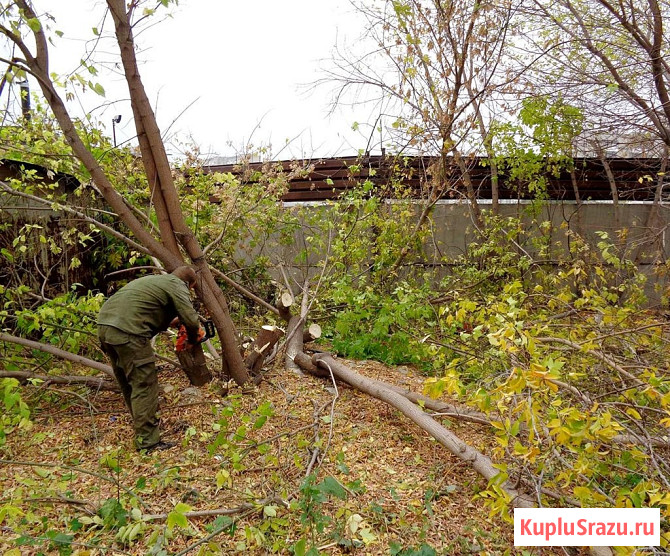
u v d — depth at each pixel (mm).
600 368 3930
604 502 2555
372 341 5785
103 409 4379
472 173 8586
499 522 2881
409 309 5629
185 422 4059
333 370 4820
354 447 3723
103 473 3336
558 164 7844
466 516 2943
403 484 3250
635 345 4270
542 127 6902
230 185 6262
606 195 8367
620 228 8148
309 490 2613
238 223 6695
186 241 4438
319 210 7406
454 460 3594
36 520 2621
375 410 4387
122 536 2543
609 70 6055
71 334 4730
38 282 5539
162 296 3830
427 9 6047
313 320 6789
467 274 7348
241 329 6484
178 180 6371
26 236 5465
